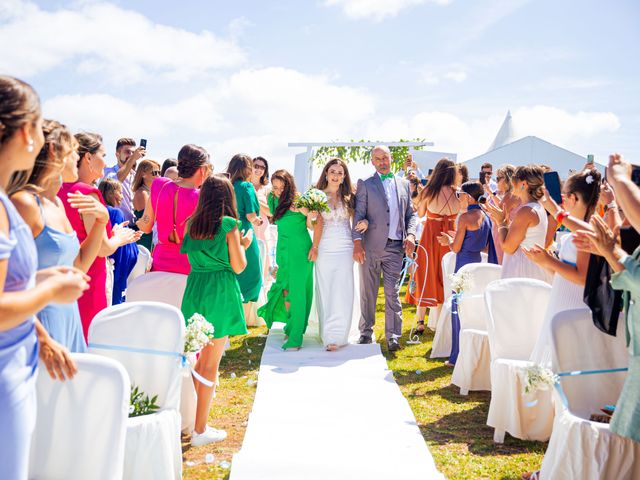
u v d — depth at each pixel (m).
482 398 5.08
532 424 4.11
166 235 5.00
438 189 7.07
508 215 6.55
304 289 6.39
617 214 3.54
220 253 4.17
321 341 6.79
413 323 8.04
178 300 4.53
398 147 14.51
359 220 6.50
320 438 4.05
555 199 5.45
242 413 4.72
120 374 2.50
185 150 5.02
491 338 4.31
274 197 6.50
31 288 1.84
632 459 2.82
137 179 7.01
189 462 3.77
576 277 3.57
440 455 3.90
